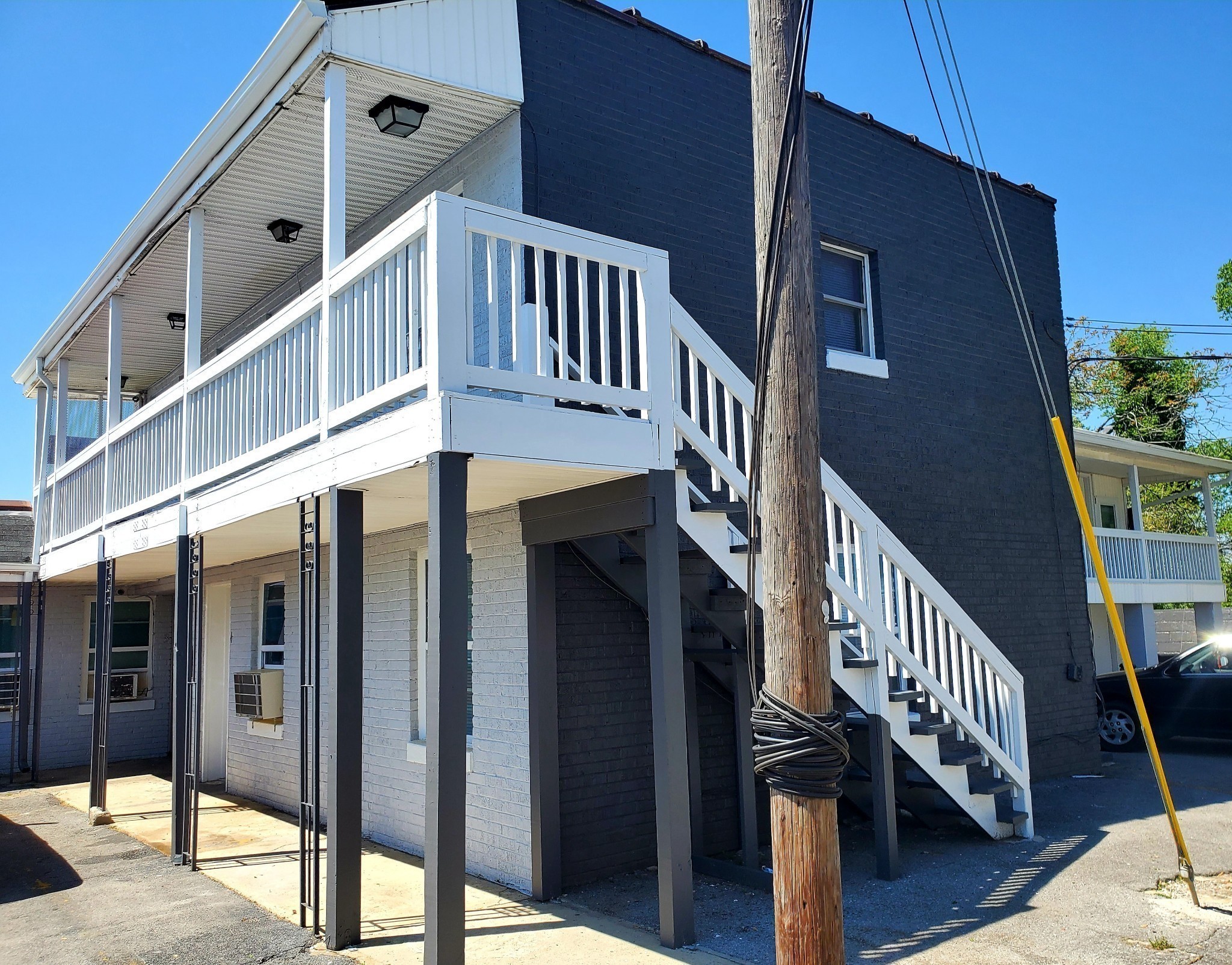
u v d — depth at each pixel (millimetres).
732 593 6395
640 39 8227
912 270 10281
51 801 10977
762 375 3867
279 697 10227
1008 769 7535
